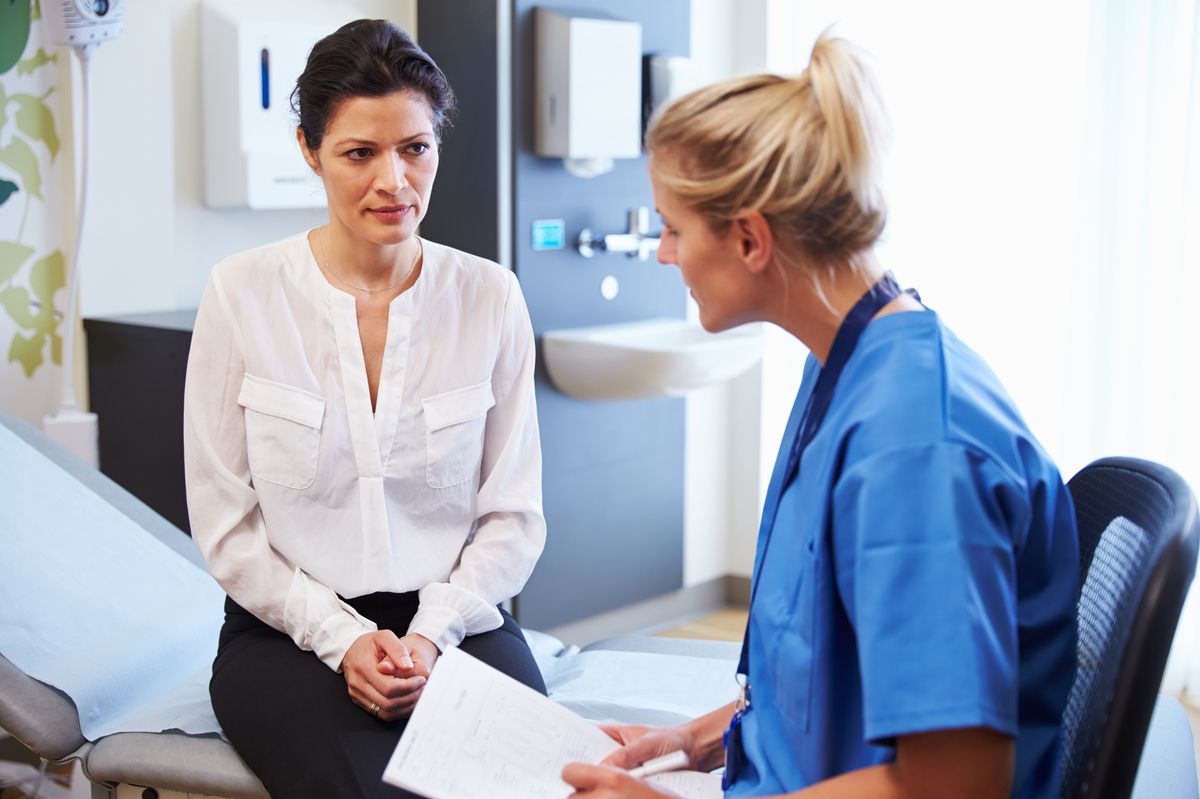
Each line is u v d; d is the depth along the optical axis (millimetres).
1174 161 2838
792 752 1062
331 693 1504
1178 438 2902
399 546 1663
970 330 3162
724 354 3033
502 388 1760
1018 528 945
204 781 1491
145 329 2568
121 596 1895
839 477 987
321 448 1622
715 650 1922
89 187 2678
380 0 3043
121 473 2691
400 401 1650
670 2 3232
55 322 2709
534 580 3131
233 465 1649
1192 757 1432
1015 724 891
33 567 1855
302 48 2820
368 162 1562
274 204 2803
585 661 1892
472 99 2971
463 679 1277
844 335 1050
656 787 1062
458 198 3039
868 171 990
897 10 3180
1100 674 1005
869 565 922
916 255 3209
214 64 2787
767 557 1098
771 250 1026
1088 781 946
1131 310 2928
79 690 1667
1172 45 2805
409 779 1159
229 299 1633
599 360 2967
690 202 1033
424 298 1675
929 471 925
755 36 3492
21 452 2078
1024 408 3098
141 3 2697
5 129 2584
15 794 2225
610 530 3307
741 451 3656
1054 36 2961
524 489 1755
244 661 1583
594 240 3137
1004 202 3080
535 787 1180
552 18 2926
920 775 914
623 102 3027
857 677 1008
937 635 890
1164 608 937
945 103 3131
